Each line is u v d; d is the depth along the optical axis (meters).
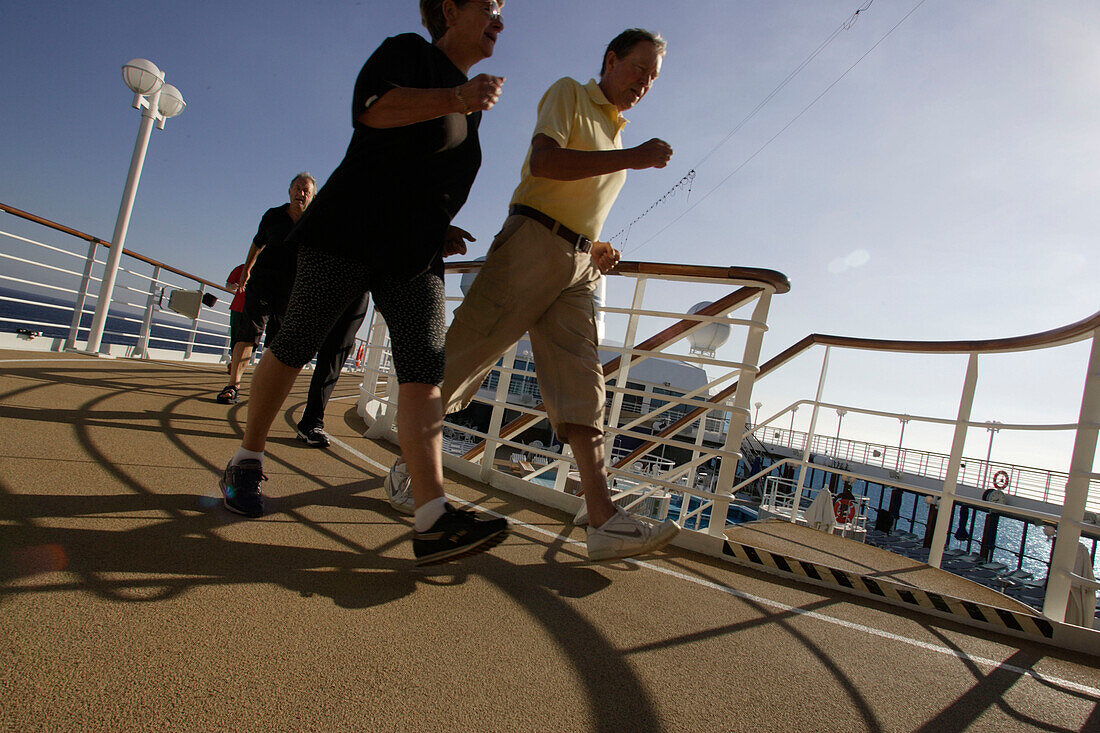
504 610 1.45
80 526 1.46
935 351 3.42
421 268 1.59
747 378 2.53
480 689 1.06
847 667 1.47
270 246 3.78
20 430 2.28
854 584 2.19
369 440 3.79
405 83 1.49
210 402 4.02
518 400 22.75
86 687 0.85
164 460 2.25
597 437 2.01
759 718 1.13
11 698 0.80
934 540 3.20
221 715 0.85
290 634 1.13
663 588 1.89
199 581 1.28
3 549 1.25
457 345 2.15
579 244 2.06
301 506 2.04
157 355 7.44
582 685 1.14
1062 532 2.19
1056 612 2.16
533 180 2.06
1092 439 2.16
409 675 1.06
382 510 2.18
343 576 1.48
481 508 2.62
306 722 0.87
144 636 1.02
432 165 1.59
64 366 4.54
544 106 1.95
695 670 1.30
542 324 2.13
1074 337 2.38
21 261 5.02
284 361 1.70
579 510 2.72
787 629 1.68
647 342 3.09
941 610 2.08
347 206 1.57
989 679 1.56
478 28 1.73
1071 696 1.54
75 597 1.11
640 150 1.72
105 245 5.99
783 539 3.40
